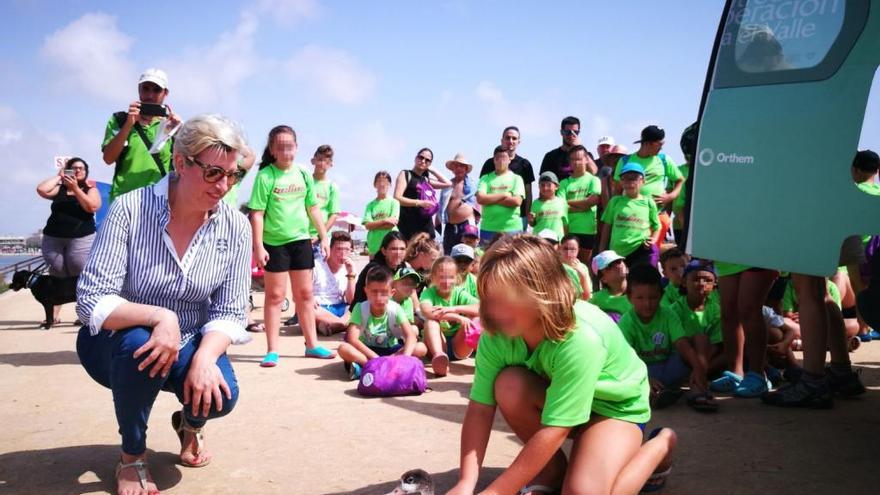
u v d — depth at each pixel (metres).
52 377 4.70
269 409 3.84
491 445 3.07
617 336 2.29
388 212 8.88
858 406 3.73
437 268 5.51
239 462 2.89
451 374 5.11
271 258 5.39
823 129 2.24
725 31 2.56
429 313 5.41
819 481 2.54
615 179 7.34
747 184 2.40
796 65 2.33
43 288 7.43
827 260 2.20
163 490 2.57
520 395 2.25
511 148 8.57
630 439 2.19
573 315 2.05
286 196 5.39
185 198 2.48
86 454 3.00
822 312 3.66
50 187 7.32
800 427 3.30
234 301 2.72
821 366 3.67
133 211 2.54
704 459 2.82
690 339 4.23
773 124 2.36
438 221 10.32
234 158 2.42
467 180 9.38
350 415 3.71
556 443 2.08
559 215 7.83
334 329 7.23
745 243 2.39
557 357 2.09
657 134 6.99
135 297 2.62
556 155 8.49
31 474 2.74
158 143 4.86
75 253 7.43
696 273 4.48
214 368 2.50
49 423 3.51
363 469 2.79
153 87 4.95
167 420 3.60
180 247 2.59
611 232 6.84
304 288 5.64
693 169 2.57
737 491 2.45
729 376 4.21
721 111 2.51
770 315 4.65
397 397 4.21
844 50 2.22
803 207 2.27
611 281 5.46
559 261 2.05
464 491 2.17
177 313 2.67
